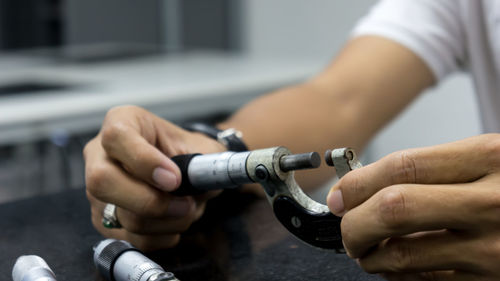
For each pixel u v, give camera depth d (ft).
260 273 1.52
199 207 1.86
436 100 7.39
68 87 5.14
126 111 1.75
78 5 8.17
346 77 2.82
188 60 6.95
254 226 1.91
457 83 7.13
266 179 1.44
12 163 4.50
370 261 1.19
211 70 6.01
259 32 8.98
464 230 1.10
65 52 7.79
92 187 1.66
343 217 1.17
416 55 2.82
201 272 1.55
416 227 1.08
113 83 5.25
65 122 4.49
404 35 2.83
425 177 1.12
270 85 5.57
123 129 1.62
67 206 2.20
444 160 1.12
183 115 5.04
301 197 1.43
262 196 2.23
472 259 1.09
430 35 2.81
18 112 4.23
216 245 1.75
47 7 8.26
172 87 4.94
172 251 1.73
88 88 5.00
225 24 9.09
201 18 8.84
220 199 2.14
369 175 1.16
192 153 1.83
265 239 1.78
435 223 1.07
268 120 2.56
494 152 1.09
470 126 7.13
